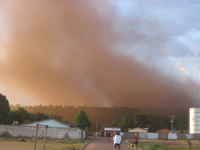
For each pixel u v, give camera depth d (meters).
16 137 66.25
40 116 129.00
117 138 30.45
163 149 45.88
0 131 68.31
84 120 142.88
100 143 56.50
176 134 118.19
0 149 33.44
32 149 33.84
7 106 99.88
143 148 43.72
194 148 52.75
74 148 38.56
